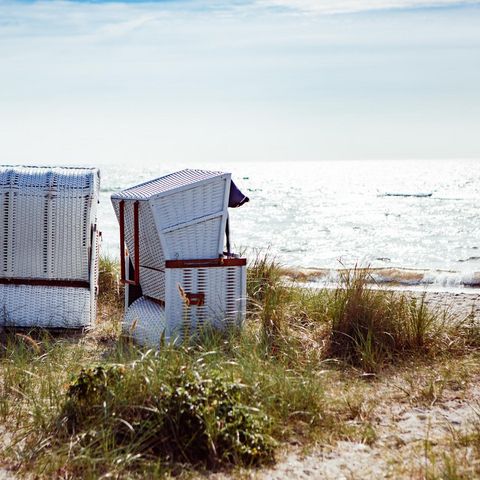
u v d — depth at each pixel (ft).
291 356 21.61
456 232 109.09
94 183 26.16
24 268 26.07
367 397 19.57
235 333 23.22
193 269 23.56
